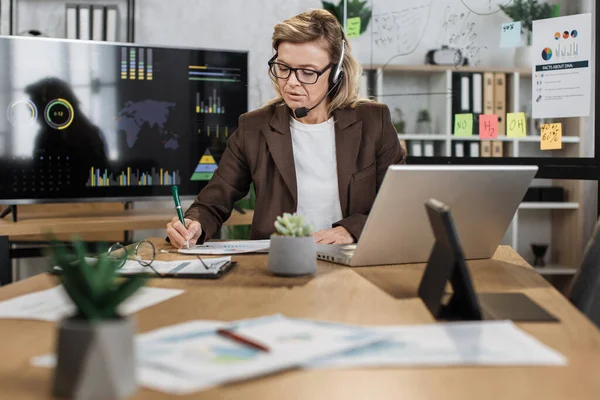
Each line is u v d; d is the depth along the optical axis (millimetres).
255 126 2068
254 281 1206
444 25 2846
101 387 588
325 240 1704
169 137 3145
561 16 2510
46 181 2953
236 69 3240
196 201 1999
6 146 2887
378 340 762
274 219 1996
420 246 1390
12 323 894
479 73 2766
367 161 2023
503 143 2725
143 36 3719
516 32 2641
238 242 1825
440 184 1278
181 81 3148
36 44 2910
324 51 1957
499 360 700
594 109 2434
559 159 2547
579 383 637
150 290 1109
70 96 2971
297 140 2072
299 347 723
